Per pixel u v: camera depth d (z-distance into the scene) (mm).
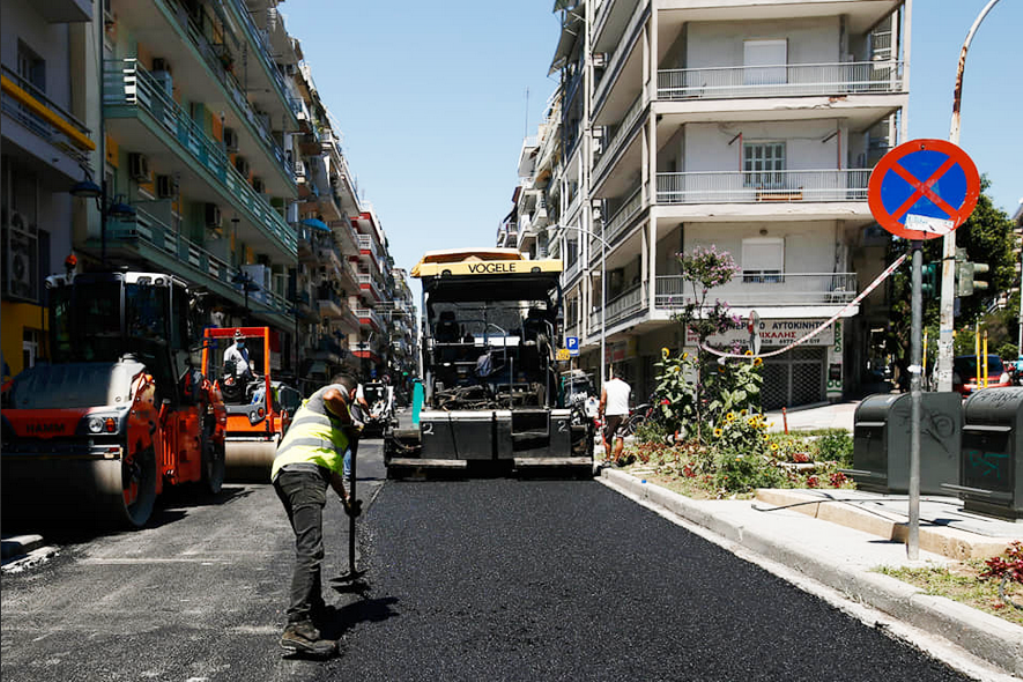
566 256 51188
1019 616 4340
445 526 8250
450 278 14227
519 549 7059
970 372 23859
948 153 5957
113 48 20438
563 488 11633
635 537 7637
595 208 42125
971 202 5965
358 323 66500
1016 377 22938
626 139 31359
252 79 33156
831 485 9734
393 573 6145
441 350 14383
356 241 65000
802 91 27438
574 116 47469
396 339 108000
